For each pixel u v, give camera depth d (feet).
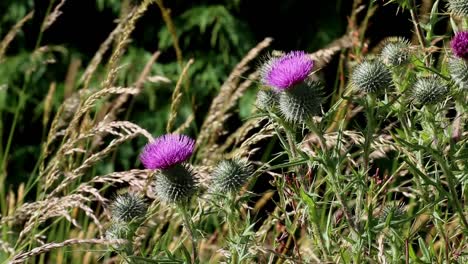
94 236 24.40
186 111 41.45
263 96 17.71
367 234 14.71
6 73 42.42
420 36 18.56
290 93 16.26
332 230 15.79
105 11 45.24
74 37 45.14
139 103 41.27
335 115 21.57
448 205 16.78
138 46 43.98
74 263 24.95
